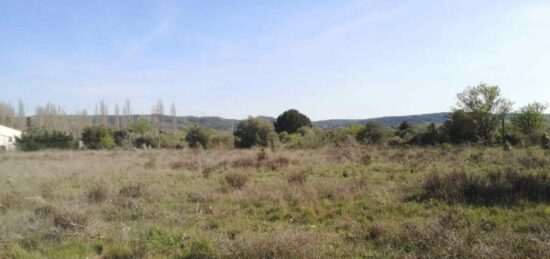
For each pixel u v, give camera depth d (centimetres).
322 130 4150
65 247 618
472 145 2652
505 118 3206
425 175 1095
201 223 745
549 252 499
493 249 514
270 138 3709
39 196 1036
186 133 4528
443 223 647
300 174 1192
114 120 8519
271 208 854
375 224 658
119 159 2203
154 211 846
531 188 863
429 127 3312
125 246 597
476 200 819
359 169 1466
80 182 1318
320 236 623
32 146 3953
